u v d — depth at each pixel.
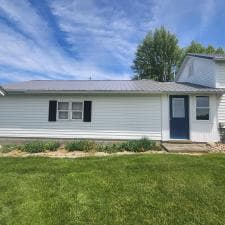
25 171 7.42
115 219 4.66
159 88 13.23
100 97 13.29
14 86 14.36
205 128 12.81
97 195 5.64
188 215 4.79
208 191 5.80
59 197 5.54
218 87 13.73
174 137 12.95
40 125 13.45
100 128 13.17
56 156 10.04
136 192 5.78
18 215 4.77
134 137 13.00
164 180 6.49
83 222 4.55
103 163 8.24
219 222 4.55
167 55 37.19
